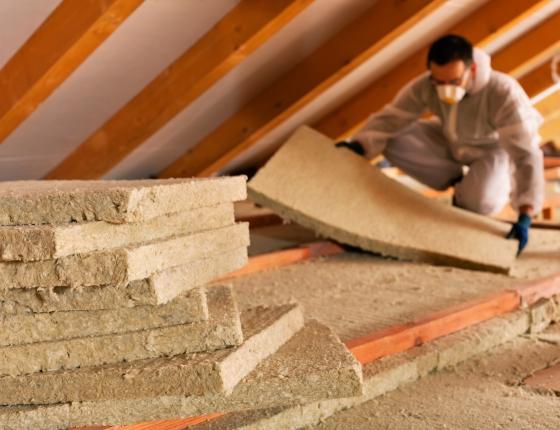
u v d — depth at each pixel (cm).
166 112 308
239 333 140
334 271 282
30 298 135
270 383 137
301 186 305
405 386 182
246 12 266
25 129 307
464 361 199
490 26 355
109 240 135
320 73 334
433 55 291
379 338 186
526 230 298
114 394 133
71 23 230
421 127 371
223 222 160
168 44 277
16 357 136
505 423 157
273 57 322
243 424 150
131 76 293
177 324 139
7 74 254
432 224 305
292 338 162
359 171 325
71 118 312
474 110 322
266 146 455
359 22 317
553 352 205
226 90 336
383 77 404
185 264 145
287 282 265
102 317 137
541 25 400
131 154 372
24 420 133
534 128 310
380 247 293
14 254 131
